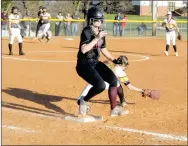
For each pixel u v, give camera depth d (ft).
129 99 32.42
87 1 133.59
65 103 30.91
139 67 53.36
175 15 192.03
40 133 23.08
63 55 64.23
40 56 61.87
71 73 46.09
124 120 26.25
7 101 31.04
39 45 78.89
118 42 90.63
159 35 113.19
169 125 25.17
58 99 32.24
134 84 40.55
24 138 22.07
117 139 22.18
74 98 32.76
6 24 92.17
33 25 105.29
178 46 85.87
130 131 23.76
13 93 34.17
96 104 30.58
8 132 23.13
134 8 205.46
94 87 25.13
